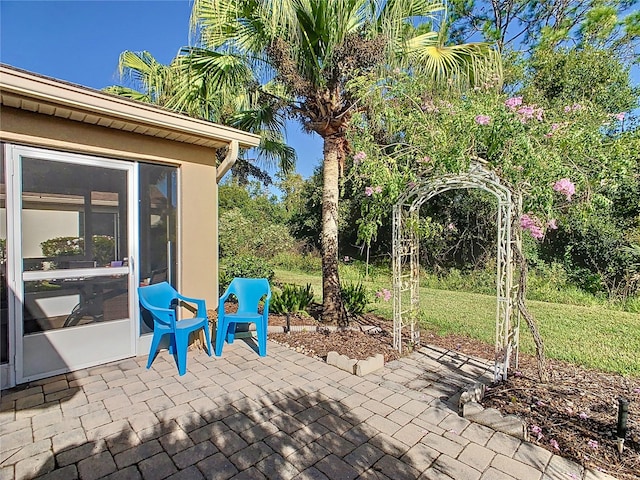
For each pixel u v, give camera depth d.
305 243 14.69
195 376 3.17
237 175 8.90
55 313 3.12
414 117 3.26
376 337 4.53
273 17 3.81
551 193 2.85
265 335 3.78
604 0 9.48
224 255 12.45
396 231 3.97
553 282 8.00
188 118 3.40
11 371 2.89
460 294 8.17
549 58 8.51
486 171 3.11
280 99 4.94
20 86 2.48
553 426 2.39
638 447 2.14
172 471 1.92
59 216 3.13
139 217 3.60
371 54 4.10
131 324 3.56
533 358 3.95
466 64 4.62
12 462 1.97
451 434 2.30
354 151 3.64
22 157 2.94
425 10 4.52
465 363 3.71
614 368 3.62
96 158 3.31
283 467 1.96
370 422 2.44
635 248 7.15
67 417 2.44
